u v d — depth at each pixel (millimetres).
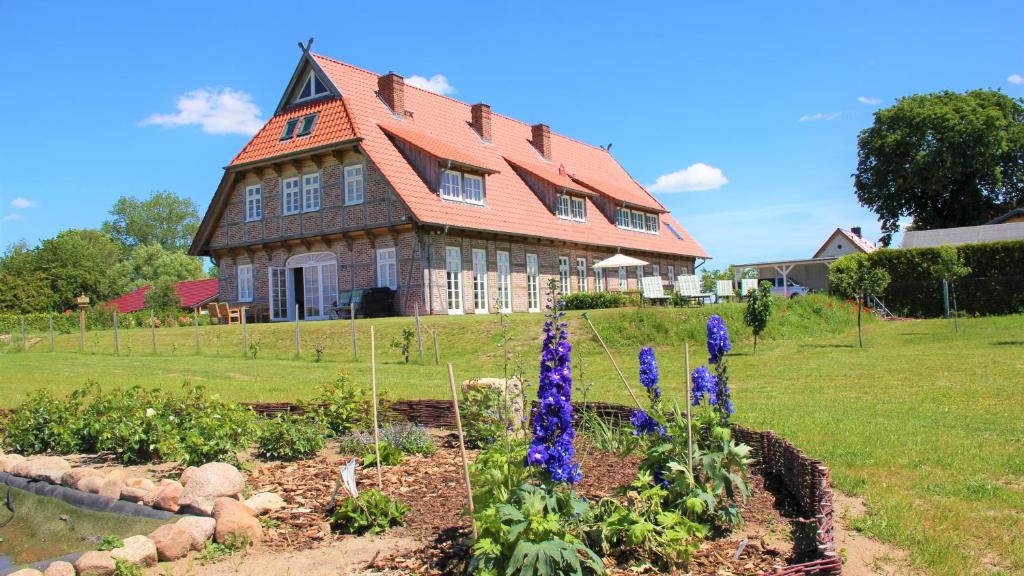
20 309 51219
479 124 34562
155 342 23953
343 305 27016
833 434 8414
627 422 8078
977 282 31750
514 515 4152
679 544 4668
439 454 8023
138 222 89562
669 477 5199
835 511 5781
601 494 6020
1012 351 16938
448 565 4859
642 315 20438
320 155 27234
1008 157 48781
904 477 6664
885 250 33312
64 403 9406
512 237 29438
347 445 8289
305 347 21016
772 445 6625
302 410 10273
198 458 7484
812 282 55844
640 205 39031
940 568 4668
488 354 18469
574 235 32969
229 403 8594
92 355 22891
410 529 5602
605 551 4812
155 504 6195
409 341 18094
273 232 29062
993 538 5172
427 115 31922
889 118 50250
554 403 4340
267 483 7066
